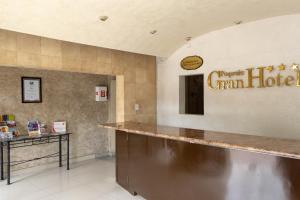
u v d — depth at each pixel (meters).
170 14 3.36
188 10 3.25
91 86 5.47
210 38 4.37
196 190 2.50
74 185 3.86
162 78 5.31
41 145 4.70
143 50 4.62
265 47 3.67
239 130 4.00
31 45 3.58
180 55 4.92
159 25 3.72
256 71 3.77
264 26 3.68
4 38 3.33
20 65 3.48
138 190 3.34
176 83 5.02
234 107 4.07
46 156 4.76
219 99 4.27
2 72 4.19
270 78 3.62
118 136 3.80
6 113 4.23
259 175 2.00
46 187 3.78
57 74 4.90
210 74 4.37
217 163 2.30
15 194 3.52
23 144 4.46
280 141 2.10
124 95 4.81
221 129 4.25
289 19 3.44
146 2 2.95
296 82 3.37
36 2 2.69
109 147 5.79
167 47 4.75
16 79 4.34
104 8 2.99
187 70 4.79
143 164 3.23
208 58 4.41
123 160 3.69
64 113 5.02
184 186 2.62
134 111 5.00
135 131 2.95
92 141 5.54
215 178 2.32
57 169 4.71
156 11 3.22
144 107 5.19
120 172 3.78
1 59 3.31
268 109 3.67
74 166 4.92
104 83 5.71
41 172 4.53
